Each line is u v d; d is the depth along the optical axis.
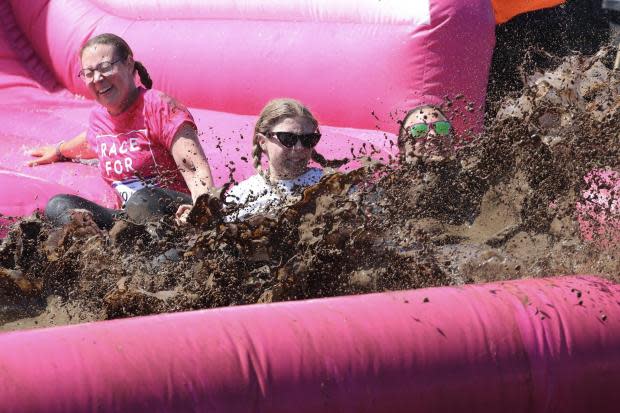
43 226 8.11
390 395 5.16
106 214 8.70
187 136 9.09
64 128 12.78
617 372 5.60
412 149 8.34
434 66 10.91
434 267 7.01
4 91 14.66
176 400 4.78
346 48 11.44
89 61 9.09
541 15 14.63
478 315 5.51
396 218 7.79
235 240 7.02
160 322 5.14
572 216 7.62
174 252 7.59
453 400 5.28
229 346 5.01
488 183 8.12
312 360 5.08
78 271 7.75
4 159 11.55
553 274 7.12
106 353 4.83
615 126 7.88
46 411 4.59
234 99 12.59
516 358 5.43
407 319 5.39
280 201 7.68
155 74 13.51
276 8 12.34
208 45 12.78
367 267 6.96
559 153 7.91
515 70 13.54
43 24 15.30
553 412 5.51
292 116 8.12
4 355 4.73
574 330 5.58
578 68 8.48
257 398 4.93
